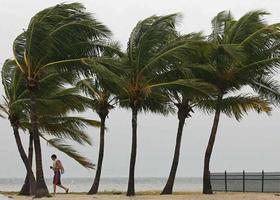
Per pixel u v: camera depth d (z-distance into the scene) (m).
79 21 25.23
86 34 25.97
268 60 27.70
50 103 29.33
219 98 29.08
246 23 27.78
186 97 28.38
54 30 25.11
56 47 25.62
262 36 27.30
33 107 25.97
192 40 25.77
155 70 26.80
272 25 26.81
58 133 34.06
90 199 23.80
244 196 25.20
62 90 30.67
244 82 29.12
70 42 25.86
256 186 32.34
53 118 33.44
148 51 26.45
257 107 29.66
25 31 26.03
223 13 30.20
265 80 29.19
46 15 25.23
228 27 28.86
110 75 24.83
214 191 33.97
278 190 31.36
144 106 31.53
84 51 26.55
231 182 33.50
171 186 29.73
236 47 25.69
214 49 26.44
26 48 25.58
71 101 30.84
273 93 29.27
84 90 31.89
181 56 26.03
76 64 26.55
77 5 25.47
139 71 26.83
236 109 30.27
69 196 25.83
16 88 28.66
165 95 29.84
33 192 29.48
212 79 28.86
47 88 29.20
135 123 26.92
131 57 26.95
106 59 25.47
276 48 27.59
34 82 26.00
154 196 25.59
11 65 28.95
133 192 26.36
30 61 25.84
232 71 28.55
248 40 27.44
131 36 27.12
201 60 28.25
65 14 25.56
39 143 25.83
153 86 26.83
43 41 25.19
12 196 28.02
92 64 24.97
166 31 26.53
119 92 26.83
